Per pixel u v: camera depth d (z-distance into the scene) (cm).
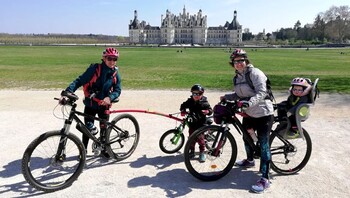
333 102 1112
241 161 548
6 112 956
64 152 484
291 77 1973
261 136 470
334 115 919
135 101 1154
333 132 747
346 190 459
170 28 18175
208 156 531
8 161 560
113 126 555
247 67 465
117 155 569
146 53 6275
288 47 11731
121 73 2358
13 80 1850
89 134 520
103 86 530
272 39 18800
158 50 8131
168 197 436
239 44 15750
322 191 455
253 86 462
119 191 453
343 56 5359
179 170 530
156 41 18650
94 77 525
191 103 561
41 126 795
